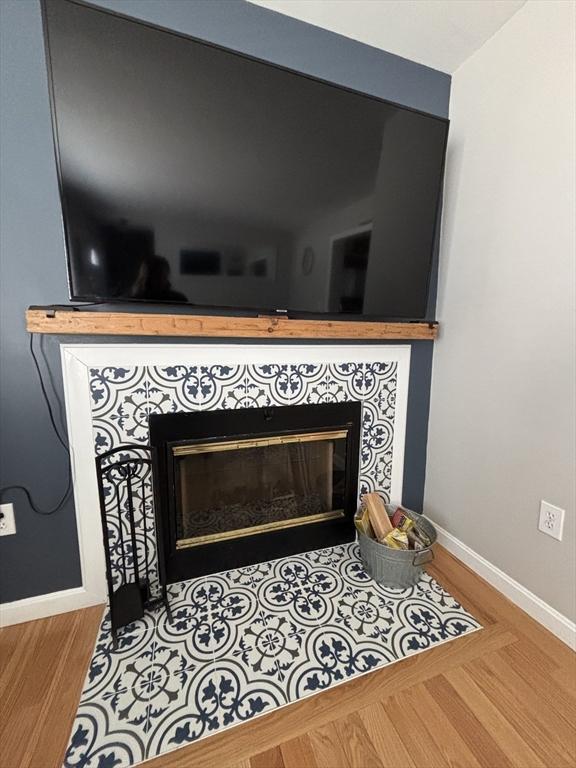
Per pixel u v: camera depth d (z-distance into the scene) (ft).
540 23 4.16
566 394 4.12
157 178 3.82
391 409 5.91
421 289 5.33
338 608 4.59
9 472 4.17
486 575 5.20
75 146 3.52
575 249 3.95
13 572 4.33
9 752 3.04
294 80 4.11
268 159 4.18
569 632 4.11
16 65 3.64
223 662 3.85
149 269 3.96
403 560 4.78
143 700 3.46
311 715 3.34
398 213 4.93
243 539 5.33
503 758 3.03
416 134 4.79
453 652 4.00
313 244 4.57
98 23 3.37
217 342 4.71
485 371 5.13
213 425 4.84
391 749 3.08
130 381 4.40
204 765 2.97
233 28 4.34
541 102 4.20
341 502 5.89
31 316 3.65
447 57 5.18
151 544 4.81
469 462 5.49
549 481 4.34
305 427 5.37
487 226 4.97
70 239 3.67
